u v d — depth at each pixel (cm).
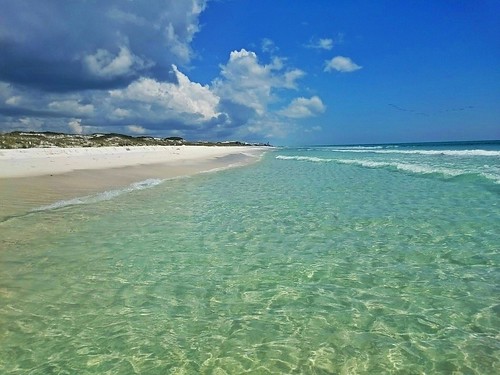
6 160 2767
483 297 625
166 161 3884
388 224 1088
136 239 975
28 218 1180
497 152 4303
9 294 648
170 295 654
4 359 470
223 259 830
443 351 483
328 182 2062
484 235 945
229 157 5597
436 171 2162
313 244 930
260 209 1348
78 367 456
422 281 695
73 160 3069
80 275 736
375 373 446
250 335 529
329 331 538
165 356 480
